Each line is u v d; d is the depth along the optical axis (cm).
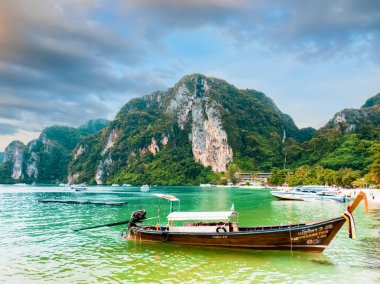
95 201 9688
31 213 6481
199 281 2155
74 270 2423
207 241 2983
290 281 2150
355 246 3058
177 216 3206
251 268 2428
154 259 2703
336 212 6066
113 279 2211
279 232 2770
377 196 8950
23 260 2714
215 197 11900
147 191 18538
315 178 15512
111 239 3559
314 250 2747
